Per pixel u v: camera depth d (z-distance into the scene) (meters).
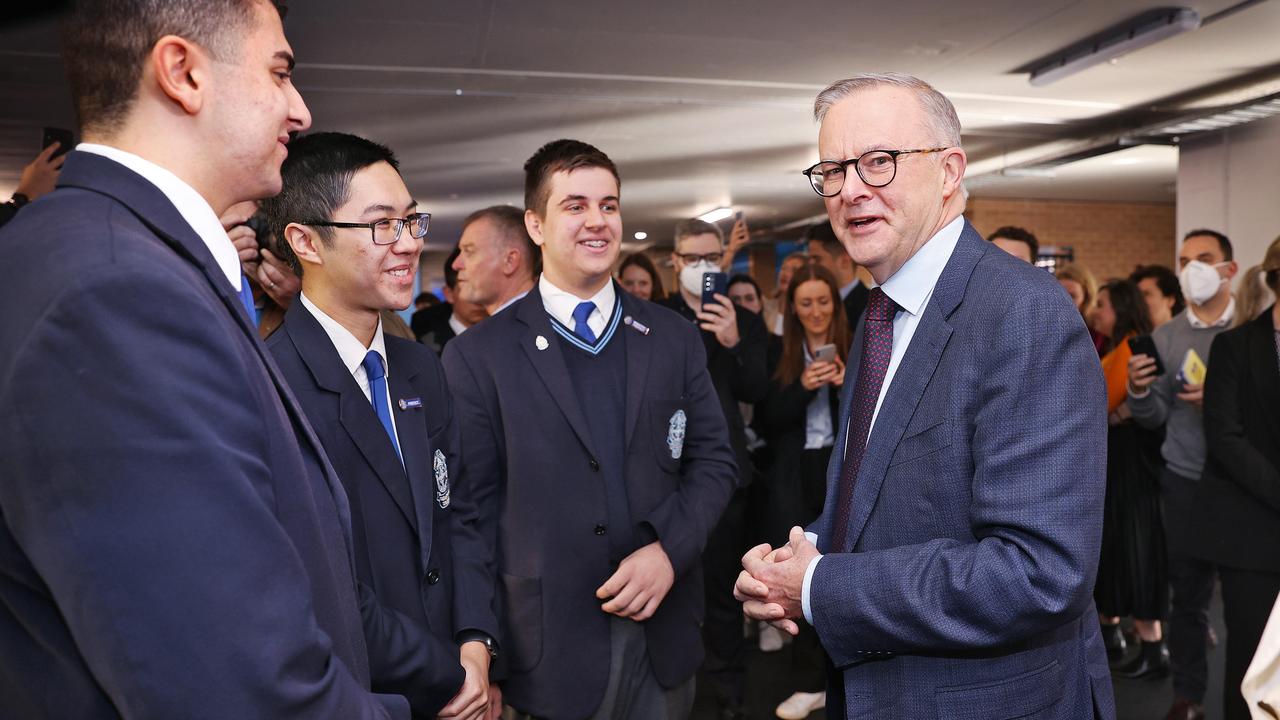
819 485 3.16
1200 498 2.56
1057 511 1.08
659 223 14.32
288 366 1.38
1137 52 5.63
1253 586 2.38
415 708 1.35
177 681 0.66
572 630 1.76
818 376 3.11
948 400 1.19
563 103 6.72
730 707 3.08
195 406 0.70
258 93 0.87
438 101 6.60
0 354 0.68
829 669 1.35
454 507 1.63
